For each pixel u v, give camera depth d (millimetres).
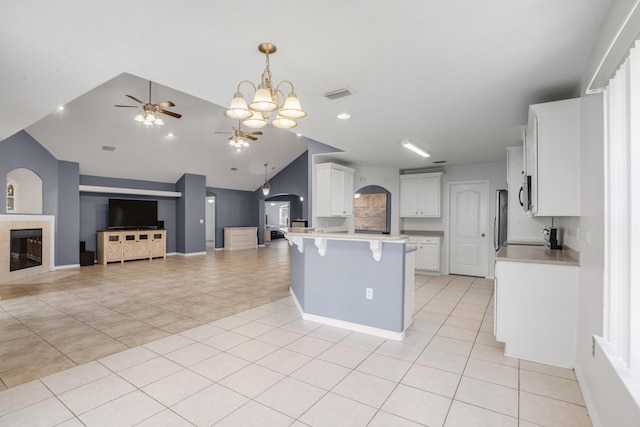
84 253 7953
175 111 6977
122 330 3541
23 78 2658
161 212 10109
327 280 3697
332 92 2889
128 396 2244
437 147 5070
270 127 8867
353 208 6598
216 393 2281
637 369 1490
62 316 4043
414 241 6926
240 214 12641
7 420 1978
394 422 1969
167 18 1827
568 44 2074
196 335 3385
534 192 2975
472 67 2412
